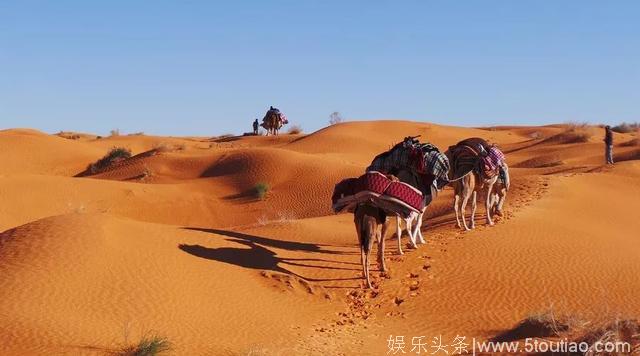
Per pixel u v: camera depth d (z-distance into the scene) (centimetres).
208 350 1453
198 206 4622
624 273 2020
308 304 1856
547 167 5000
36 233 1941
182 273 1845
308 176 4928
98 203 4406
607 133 4503
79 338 1430
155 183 5491
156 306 1641
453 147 2489
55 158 7875
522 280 1973
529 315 1641
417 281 2028
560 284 1934
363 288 1981
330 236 2727
